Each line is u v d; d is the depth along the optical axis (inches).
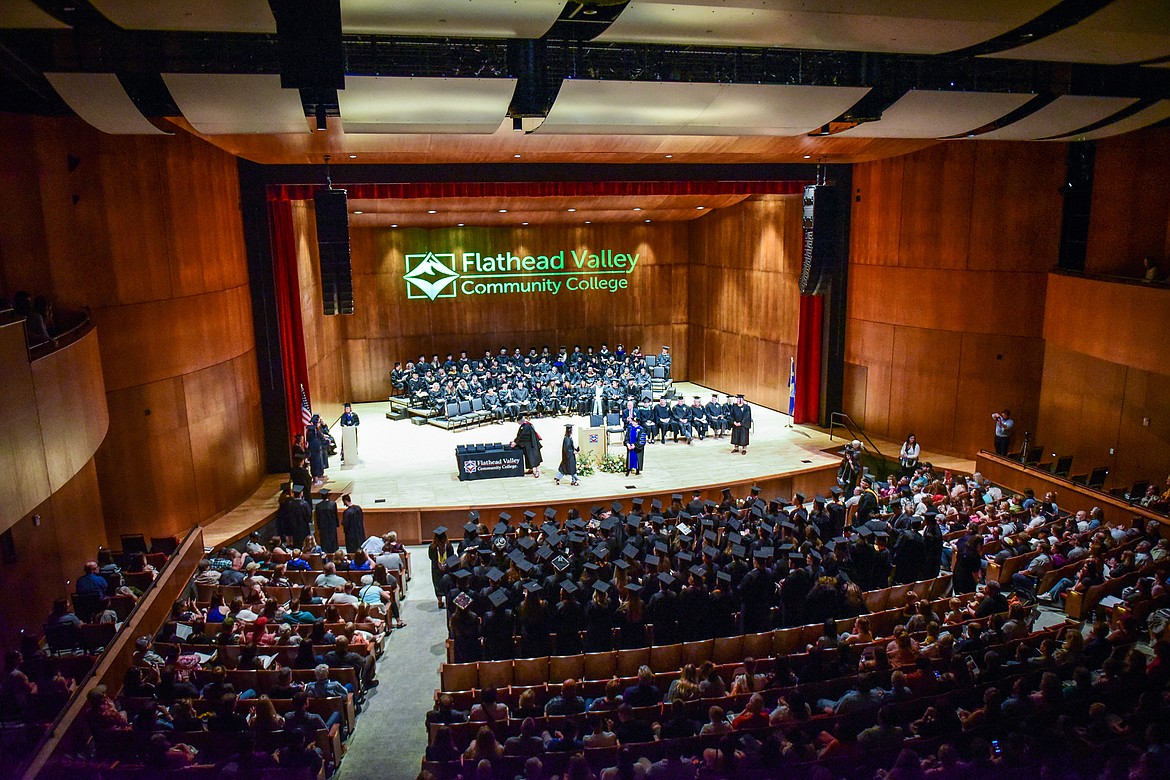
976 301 748.0
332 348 957.8
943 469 737.6
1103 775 249.4
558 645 381.1
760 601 404.5
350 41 397.7
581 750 272.4
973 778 247.4
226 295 660.7
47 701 313.3
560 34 402.0
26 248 469.1
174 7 319.0
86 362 454.3
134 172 549.6
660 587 399.2
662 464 764.6
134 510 559.5
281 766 274.8
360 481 719.1
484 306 1067.9
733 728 281.6
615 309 1113.4
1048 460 719.1
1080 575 439.2
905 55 451.8
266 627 385.4
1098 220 681.0
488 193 765.3
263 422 740.0
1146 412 612.4
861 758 259.0
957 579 458.3
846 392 878.4
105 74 377.7
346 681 362.9
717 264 1060.5
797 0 337.4
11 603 401.7
